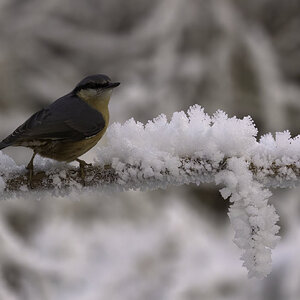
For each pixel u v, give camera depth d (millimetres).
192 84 14688
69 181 4812
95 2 17109
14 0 15734
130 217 11922
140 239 10602
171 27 14820
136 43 15375
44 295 8875
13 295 7797
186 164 4582
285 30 17359
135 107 14180
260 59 14531
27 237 11812
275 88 14406
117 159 4680
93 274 9969
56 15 16375
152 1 17125
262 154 4582
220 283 9531
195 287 9492
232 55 14672
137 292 9719
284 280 9016
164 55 14727
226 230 11938
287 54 17125
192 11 14719
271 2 17109
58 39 15938
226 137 4570
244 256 4359
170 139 4637
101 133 6172
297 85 17016
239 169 4480
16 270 8805
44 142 5637
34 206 12047
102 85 6234
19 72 15320
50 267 9016
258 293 9211
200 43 14891
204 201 14992
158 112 14297
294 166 4555
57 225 11227
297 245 9352
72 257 10414
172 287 9578
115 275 9875
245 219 4410
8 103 14289
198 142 4598
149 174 4598
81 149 5949
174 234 10461
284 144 4590
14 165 4945
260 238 4344
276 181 4609
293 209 12688
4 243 8672
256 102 14727
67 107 5930
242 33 14711
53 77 15852
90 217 11867
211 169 4551
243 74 14727
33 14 15609
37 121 5652
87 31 16188
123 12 17375
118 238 10734
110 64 15836
